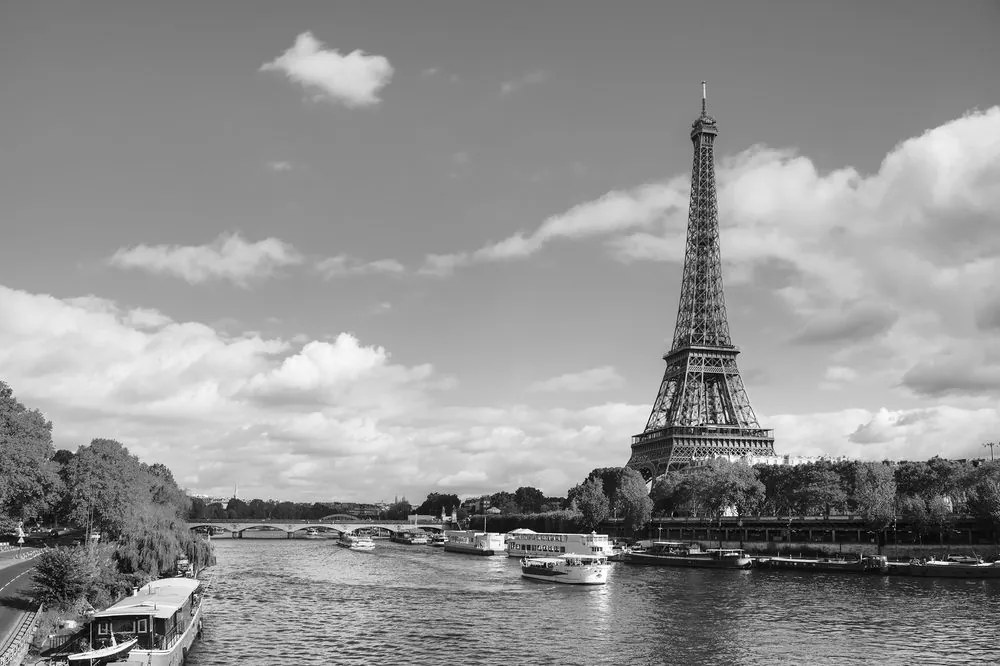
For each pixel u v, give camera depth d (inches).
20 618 4520.2
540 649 4975.4
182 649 4365.2
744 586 7849.4
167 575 7219.5
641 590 7662.4
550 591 7731.3
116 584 5452.8
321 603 6934.1
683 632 5472.4
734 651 4896.7
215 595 7426.2
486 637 5344.5
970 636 5241.1
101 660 3663.9
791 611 6240.2
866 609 6284.5
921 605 6456.7
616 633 5457.7
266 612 6387.8
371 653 4864.7
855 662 4621.1
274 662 4606.3
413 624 5841.5
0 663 3491.6
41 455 7460.6
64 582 4845.0
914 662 4603.8
